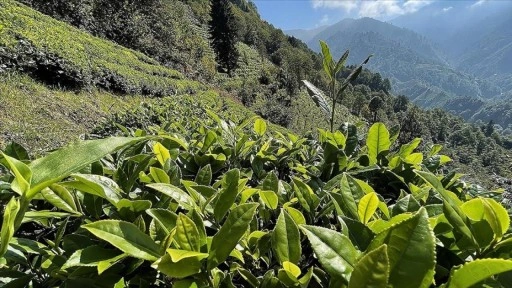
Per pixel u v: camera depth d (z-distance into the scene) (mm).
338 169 1865
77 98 13320
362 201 1024
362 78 162375
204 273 827
